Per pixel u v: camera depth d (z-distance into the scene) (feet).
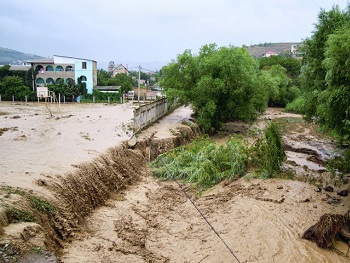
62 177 35.29
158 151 59.36
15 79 155.12
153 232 33.50
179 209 39.22
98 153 46.29
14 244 22.74
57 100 153.07
